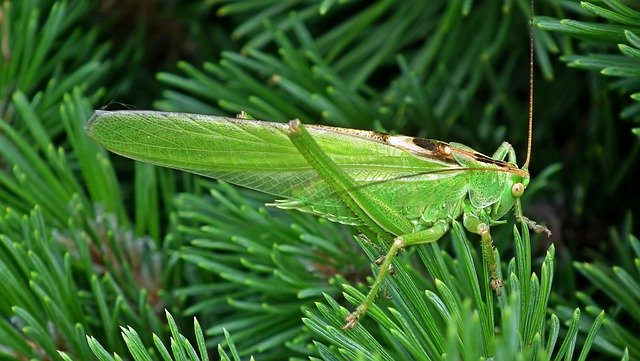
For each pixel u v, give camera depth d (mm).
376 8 317
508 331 229
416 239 278
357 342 259
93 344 253
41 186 296
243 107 306
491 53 308
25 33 311
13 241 284
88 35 322
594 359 285
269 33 313
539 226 287
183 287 297
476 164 283
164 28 337
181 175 322
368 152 282
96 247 295
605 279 274
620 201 305
